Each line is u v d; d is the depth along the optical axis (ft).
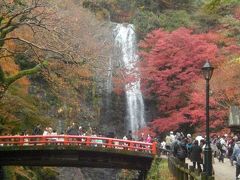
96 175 135.23
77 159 92.94
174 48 139.54
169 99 142.00
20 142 90.68
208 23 172.45
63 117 135.33
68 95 135.95
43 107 132.36
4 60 107.34
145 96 152.35
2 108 106.01
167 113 144.25
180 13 176.45
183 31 142.10
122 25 166.09
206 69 58.90
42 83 136.77
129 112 154.30
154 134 136.26
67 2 125.29
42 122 121.08
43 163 93.66
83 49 106.32
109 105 151.74
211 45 137.69
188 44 138.92
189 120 130.82
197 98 122.83
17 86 124.47
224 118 122.11
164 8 186.39
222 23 162.61
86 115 143.43
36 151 91.91
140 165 94.84
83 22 127.75
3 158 92.17
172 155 73.97
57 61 107.55
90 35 127.34
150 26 170.30
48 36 90.89
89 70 123.85
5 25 81.46
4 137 90.33
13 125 106.73
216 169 81.41
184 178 56.29
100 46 129.70
